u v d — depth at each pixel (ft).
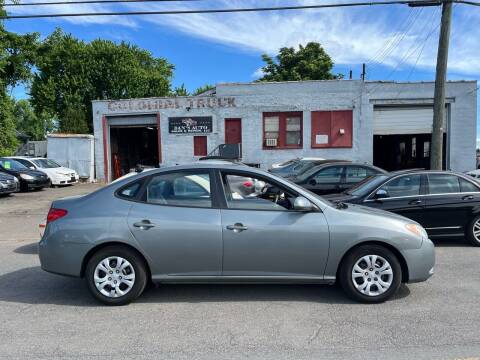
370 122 75.97
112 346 13.05
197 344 13.15
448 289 18.17
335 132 76.74
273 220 16.31
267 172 17.30
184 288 18.63
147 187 16.93
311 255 16.31
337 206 17.30
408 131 76.48
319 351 12.58
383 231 16.30
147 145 106.52
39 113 134.00
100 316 15.53
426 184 27.07
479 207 26.61
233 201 16.71
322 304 16.55
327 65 131.03
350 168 38.32
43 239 16.90
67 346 13.08
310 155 77.36
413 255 16.49
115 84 132.67
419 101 75.05
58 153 83.35
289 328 14.30
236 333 13.94
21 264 23.39
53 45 100.73
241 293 17.93
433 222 26.68
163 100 80.18
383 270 16.47
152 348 12.90
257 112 77.97
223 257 16.28
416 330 13.99
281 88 77.25
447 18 42.57
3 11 84.23
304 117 77.00
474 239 26.71
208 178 16.94
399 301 16.78
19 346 13.09
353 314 15.48
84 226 16.39
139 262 16.48
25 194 62.69
